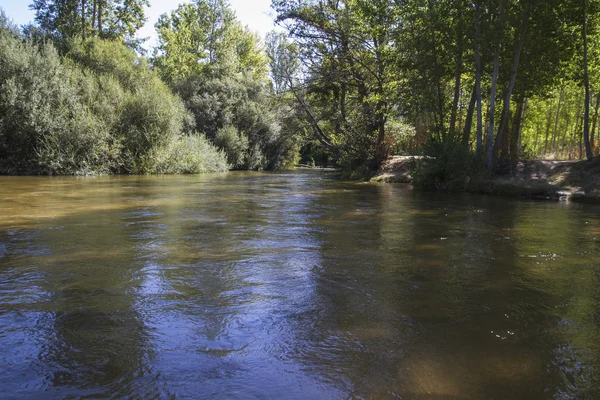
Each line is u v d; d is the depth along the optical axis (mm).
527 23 15703
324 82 24250
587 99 16031
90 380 2281
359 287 3986
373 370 2430
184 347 2691
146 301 3525
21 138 22062
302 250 5531
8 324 3008
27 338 2785
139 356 2562
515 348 2732
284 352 2645
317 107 27000
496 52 15312
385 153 23172
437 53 17828
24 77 22141
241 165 38000
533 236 6672
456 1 15602
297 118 29281
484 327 3066
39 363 2459
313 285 4027
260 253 5336
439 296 3746
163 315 3223
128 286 3918
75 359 2516
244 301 3562
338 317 3236
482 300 3650
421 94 18703
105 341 2764
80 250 5367
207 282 4082
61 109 22688
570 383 2301
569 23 16406
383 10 18906
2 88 21688
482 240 6320
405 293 3820
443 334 2939
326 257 5164
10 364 2438
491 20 15852
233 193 13883
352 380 2320
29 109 21734
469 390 2223
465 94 24094
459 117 24156
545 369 2461
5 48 22234
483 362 2541
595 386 2273
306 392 2199
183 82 39000
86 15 33281
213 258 5043
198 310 3340
